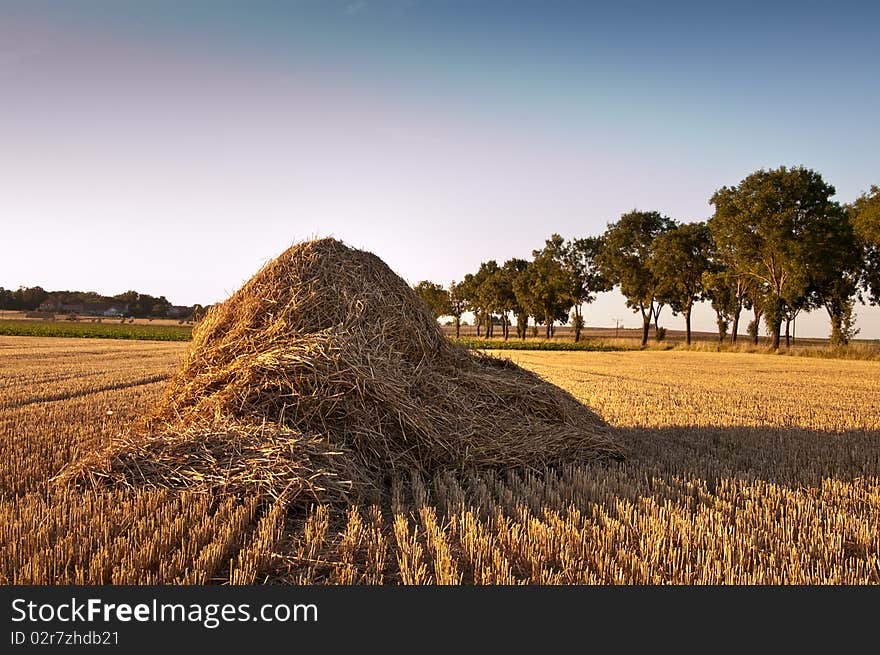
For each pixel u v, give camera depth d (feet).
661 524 16.16
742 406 45.60
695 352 159.53
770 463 25.27
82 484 19.40
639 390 57.26
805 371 87.35
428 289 375.66
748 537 15.58
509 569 14.01
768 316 152.56
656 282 200.13
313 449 20.06
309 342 23.27
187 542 15.06
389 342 24.88
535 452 23.53
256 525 16.76
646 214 202.08
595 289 226.58
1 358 81.30
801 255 140.36
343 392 22.24
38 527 15.48
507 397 26.27
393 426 22.30
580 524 16.97
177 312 379.96
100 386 48.08
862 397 52.60
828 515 17.74
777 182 145.07
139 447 20.36
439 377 25.13
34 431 28.76
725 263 173.78
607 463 24.38
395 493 19.33
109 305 376.89
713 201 155.94
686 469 23.65
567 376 74.79
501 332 465.06
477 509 17.47
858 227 139.33
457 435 22.89
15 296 372.58
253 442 20.33
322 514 17.21
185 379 24.81
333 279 25.43
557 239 225.76
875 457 26.43
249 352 23.98
